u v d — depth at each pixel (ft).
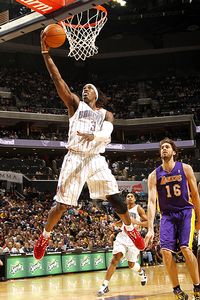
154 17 108.17
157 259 58.90
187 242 14.33
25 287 31.37
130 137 121.08
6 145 95.96
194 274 14.29
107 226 63.00
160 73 129.39
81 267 47.19
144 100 120.26
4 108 102.32
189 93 121.90
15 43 116.98
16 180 82.69
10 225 56.44
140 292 23.53
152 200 15.01
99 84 128.57
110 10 104.78
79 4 23.48
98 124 13.50
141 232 51.13
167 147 15.05
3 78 113.60
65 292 26.53
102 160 13.66
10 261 40.16
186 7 103.60
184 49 127.54
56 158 110.73
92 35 26.35
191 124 110.11
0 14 27.66
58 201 13.20
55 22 25.23
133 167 101.91
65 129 114.52
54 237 52.65
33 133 111.24
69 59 128.16
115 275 40.16
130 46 127.95
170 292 22.65
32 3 23.65
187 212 14.78
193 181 14.87
